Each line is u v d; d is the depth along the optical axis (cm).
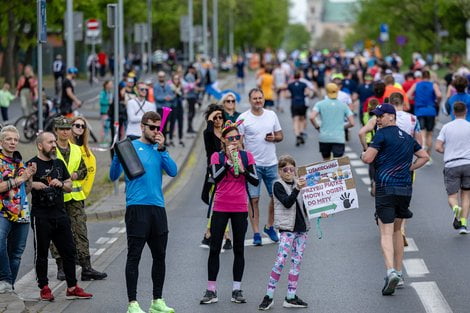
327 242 1670
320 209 1288
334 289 1336
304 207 1262
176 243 1702
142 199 1210
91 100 5522
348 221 1875
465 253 1566
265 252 1598
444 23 8738
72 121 1420
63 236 1306
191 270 1479
